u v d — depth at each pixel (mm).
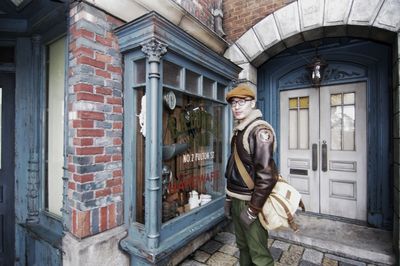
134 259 2279
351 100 3627
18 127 2752
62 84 2529
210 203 2910
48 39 2625
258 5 3582
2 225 2891
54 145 2639
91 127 2053
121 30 2189
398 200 2465
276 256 2771
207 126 3102
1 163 2893
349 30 3072
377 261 2609
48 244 2385
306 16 3152
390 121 3273
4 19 2664
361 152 3535
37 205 2729
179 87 2463
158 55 2062
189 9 3236
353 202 3584
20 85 2758
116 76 2270
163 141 2391
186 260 2650
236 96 1823
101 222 2129
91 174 2053
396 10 2615
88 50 2031
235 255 2760
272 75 4199
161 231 2182
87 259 1993
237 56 3689
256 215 1644
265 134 1677
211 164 3184
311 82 3867
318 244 2914
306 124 3971
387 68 3301
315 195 3867
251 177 1791
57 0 2092
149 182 2096
